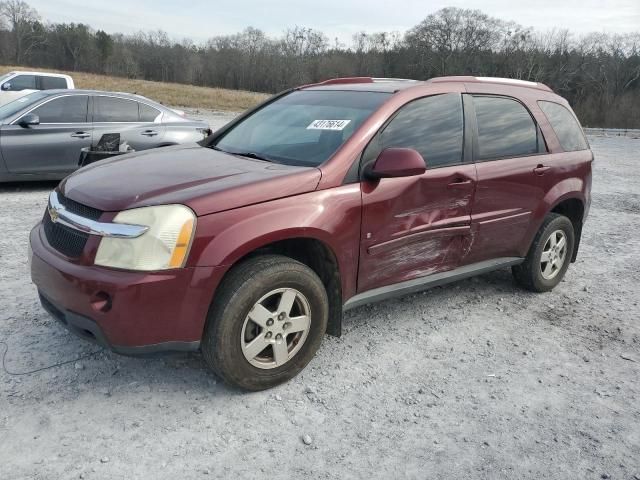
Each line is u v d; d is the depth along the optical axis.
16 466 2.49
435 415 3.06
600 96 66.31
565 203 5.09
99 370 3.28
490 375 3.51
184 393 3.12
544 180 4.56
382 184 3.43
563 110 4.99
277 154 3.63
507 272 5.52
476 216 4.05
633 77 66.50
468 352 3.80
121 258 2.72
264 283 2.96
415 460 2.69
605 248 6.70
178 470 2.53
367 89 4.00
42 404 2.93
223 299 2.88
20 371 3.21
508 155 4.30
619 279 5.55
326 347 3.75
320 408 3.06
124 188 2.99
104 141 6.79
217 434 2.79
